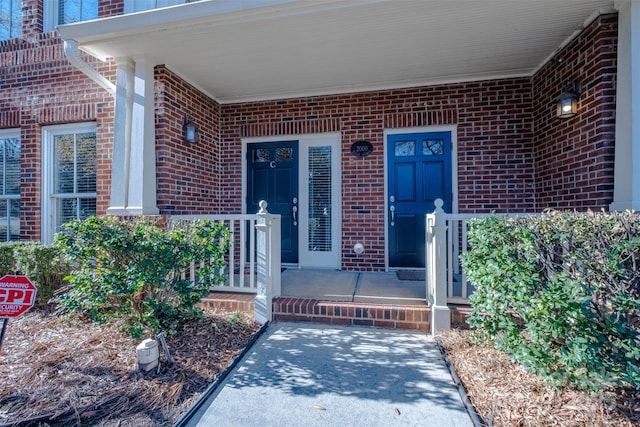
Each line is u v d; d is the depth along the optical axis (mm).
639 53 2848
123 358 2480
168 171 4145
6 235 4875
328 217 5148
